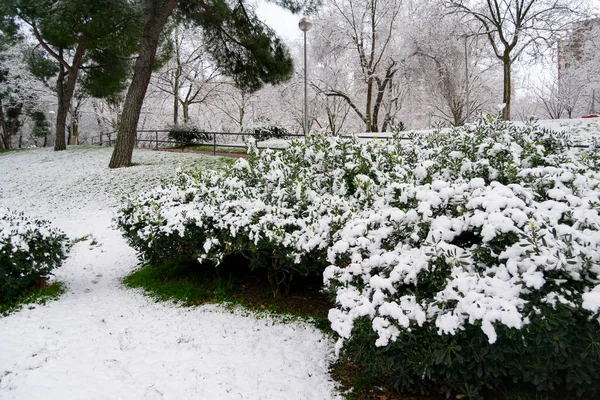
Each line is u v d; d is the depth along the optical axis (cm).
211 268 517
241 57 1622
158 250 477
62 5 1380
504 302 215
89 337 367
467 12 1981
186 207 463
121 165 1355
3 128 3019
